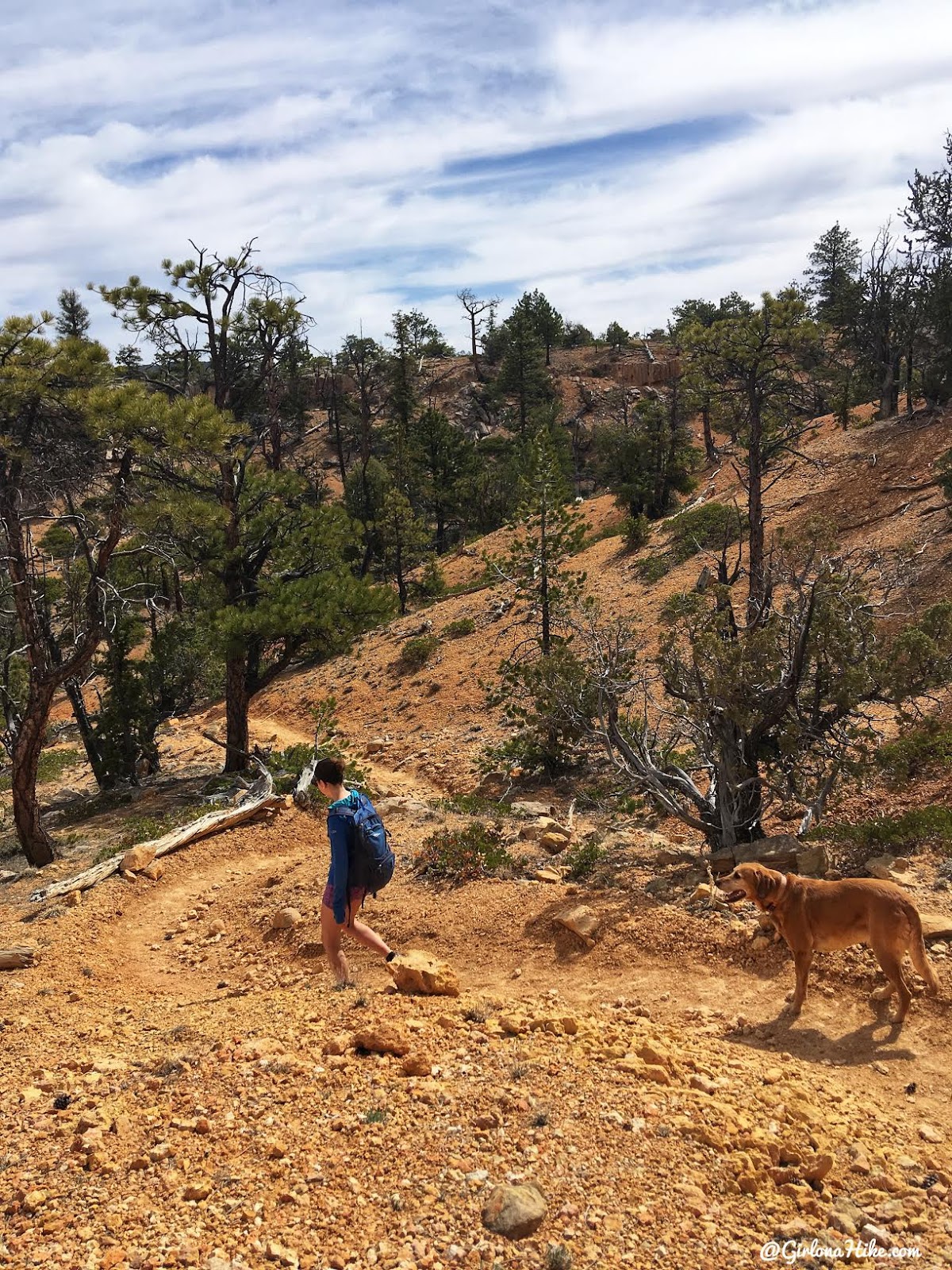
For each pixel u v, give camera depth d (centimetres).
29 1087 580
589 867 1002
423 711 2786
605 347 11569
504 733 2306
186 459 1852
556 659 1180
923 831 939
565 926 834
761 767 1215
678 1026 653
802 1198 420
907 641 970
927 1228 406
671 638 1063
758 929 758
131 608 2489
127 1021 755
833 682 984
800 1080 541
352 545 2488
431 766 2216
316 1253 378
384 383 9850
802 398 2216
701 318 8075
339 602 2206
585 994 733
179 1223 400
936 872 843
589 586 3369
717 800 1016
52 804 2580
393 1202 408
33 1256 382
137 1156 457
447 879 1036
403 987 693
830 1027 630
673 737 1152
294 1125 476
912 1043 597
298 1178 430
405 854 1165
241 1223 398
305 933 949
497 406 9906
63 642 2228
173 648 2619
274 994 787
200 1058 586
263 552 2386
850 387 5188
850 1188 436
